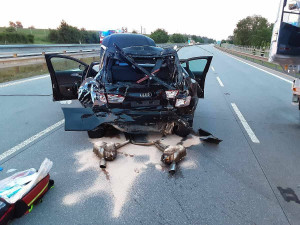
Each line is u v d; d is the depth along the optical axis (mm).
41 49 20719
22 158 3094
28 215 2111
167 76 3723
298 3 3617
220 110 5527
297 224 2098
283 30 3736
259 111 5527
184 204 2301
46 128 4137
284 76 11219
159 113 3240
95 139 3674
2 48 16953
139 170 2855
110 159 2980
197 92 4039
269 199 2420
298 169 3023
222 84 8961
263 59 16047
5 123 4355
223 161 3164
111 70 3580
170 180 2684
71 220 2066
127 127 3381
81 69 4898
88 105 3721
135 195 2410
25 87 7570
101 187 2521
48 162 2381
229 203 2340
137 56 3555
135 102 3264
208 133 3791
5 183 2244
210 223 2072
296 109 5742
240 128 4398
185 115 3480
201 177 2770
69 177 2688
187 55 21078
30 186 2121
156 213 2170
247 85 8852
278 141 3861
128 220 2078
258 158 3277
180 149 2992
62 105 5574
